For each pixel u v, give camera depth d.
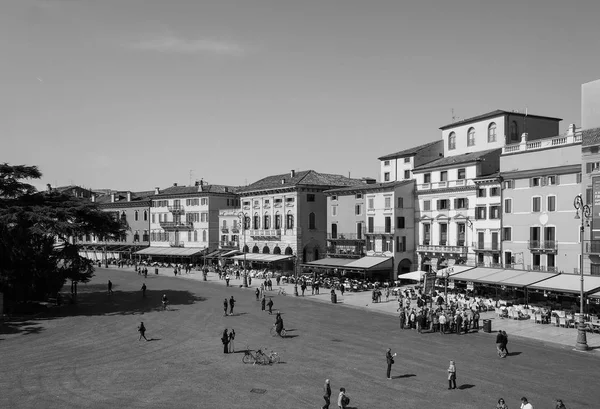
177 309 57.38
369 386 29.44
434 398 27.31
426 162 83.12
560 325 45.91
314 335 43.53
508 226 64.62
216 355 36.62
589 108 53.75
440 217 75.38
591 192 52.94
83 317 52.22
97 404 26.44
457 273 63.09
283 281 85.25
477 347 38.97
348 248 88.38
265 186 105.00
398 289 70.44
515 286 53.62
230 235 114.44
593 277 50.62
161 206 129.62
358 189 85.69
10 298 56.56
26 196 60.66
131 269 113.56
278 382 30.25
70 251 60.59
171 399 27.25
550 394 27.80
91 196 157.25
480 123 77.25
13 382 30.16
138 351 37.81
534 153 61.81
